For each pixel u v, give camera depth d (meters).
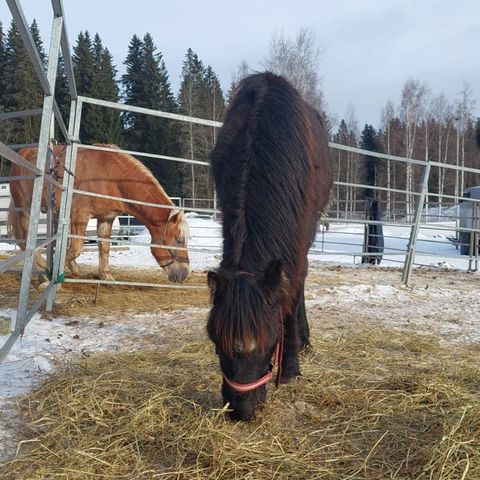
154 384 3.29
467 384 3.47
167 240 6.73
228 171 2.84
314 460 2.47
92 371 3.53
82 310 5.54
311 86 26.73
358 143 43.97
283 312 2.66
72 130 5.50
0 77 30.20
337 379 3.49
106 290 6.73
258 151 2.77
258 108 2.99
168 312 5.62
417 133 38.19
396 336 4.71
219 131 3.37
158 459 2.46
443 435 2.54
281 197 2.68
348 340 4.48
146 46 39.78
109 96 34.97
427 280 8.59
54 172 5.40
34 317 5.05
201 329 4.83
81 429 2.71
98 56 36.44
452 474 2.28
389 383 3.42
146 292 6.72
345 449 2.58
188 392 3.21
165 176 34.97
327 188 4.02
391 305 6.38
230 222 2.69
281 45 27.09
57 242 5.49
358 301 6.57
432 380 3.41
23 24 2.77
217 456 2.42
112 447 2.52
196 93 37.34
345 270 9.68
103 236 7.16
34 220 4.03
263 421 2.78
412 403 3.10
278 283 2.38
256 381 2.36
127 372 3.51
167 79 39.16
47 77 3.93
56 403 2.96
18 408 2.95
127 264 9.77
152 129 35.59
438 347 4.40
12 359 3.77
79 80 35.25
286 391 3.24
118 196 6.71
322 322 5.24
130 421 2.74
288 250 2.70
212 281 2.35
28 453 2.46
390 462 2.46
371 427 2.80
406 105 34.56
